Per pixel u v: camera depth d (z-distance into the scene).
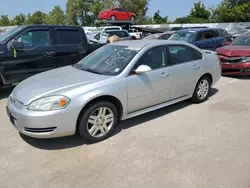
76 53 6.45
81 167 2.79
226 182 2.48
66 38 6.27
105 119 3.41
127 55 3.82
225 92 5.77
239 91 5.84
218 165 2.77
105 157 2.99
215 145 3.23
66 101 2.99
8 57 5.29
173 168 2.73
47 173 2.69
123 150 3.15
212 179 2.53
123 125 3.92
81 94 3.09
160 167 2.76
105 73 3.64
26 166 2.83
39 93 3.07
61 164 2.86
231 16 29.59
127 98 3.57
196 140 3.38
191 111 4.52
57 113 2.94
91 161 2.91
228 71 7.25
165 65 4.11
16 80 5.52
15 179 2.59
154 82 3.88
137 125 3.92
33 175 2.66
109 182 2.52
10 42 5.34
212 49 10.41
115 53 4.03
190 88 4.63
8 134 3.67
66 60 6.28
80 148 3.22
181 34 10.57
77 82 3.30
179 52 4.43
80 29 6.58
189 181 2.51
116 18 23.53
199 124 3.92
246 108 4.62
